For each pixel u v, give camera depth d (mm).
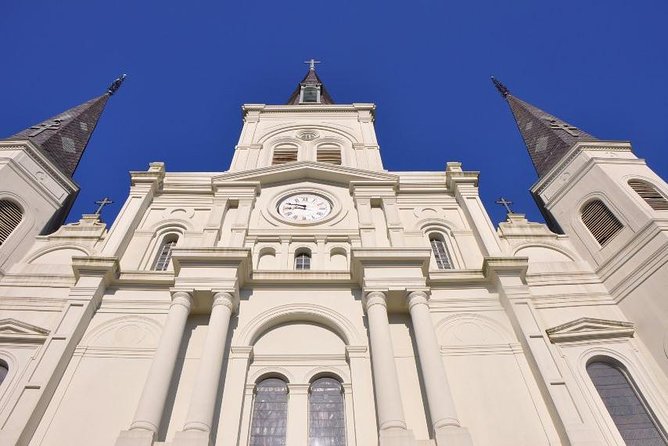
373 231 16031
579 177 17156
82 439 10672
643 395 11695
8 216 15641
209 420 10422
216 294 12977
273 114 23703
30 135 19188
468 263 15320
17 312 13352
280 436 11328
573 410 10883
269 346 12922
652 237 13938
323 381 12320
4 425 10422
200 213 17281
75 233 16250
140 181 18047
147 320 13266
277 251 15758
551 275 14828
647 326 12945
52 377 11438
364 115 23312
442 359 12367
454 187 18125
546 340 12523
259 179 18469
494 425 11016
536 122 22312
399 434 9992
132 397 11484
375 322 12414
